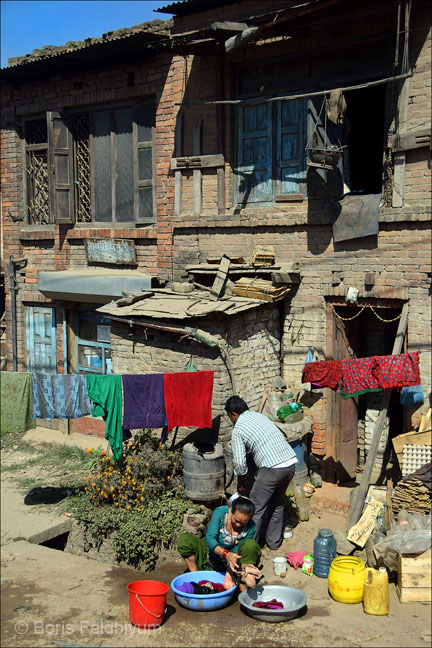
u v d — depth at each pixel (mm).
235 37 8930
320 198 9258
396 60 8227
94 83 11953
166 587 6242
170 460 8625
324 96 8773
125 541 7520
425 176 8406
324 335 9461
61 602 6613
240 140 10258
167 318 8930
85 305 12398
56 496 9539
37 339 13344
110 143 12133
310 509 8711
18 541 8023
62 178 12477
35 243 13234
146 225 11711
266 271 9516
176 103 10766
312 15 8852
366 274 8891
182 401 8203
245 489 8039
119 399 8016
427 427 7840
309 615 6188
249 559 6395
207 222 10383
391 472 9445
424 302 8453
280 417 8656
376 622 6039
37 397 8031
